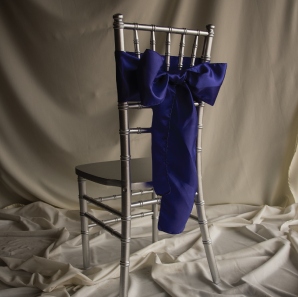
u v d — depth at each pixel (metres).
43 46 1.72
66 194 1.88
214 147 1.85
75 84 1.76
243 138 1.83
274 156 1.84
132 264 1.17
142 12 1.67
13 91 1.75
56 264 1.12
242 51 1.74
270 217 1.65
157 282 1.06
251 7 1.68
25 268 1.15
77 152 1.84
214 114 1.81
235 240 1.46
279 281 1.07
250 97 1.79
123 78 0.78
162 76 0.82
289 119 1.80
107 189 1.89
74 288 1.03
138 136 1.83
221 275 1.12
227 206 1.85
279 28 1.71
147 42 1.71
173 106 0.87
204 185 1.89
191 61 0.93
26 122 1.80
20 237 1.50
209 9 1.67
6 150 1.79
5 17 1.68
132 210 1.78
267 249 1.28
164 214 0.87
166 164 0.86
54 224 1.66
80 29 1.69
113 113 1.80
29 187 1.83
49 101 1.78
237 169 1.87
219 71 0.90
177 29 0.85
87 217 1.14
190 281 1.08
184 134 0.86
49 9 1.66
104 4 1.66
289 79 1.76
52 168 1.86
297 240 1.31
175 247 1.36
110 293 1.02
